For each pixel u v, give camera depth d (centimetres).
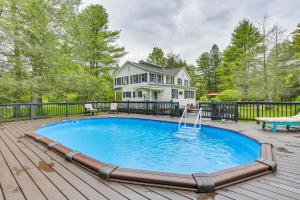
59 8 1213
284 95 1953
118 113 1308
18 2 1055
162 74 2248
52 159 327
